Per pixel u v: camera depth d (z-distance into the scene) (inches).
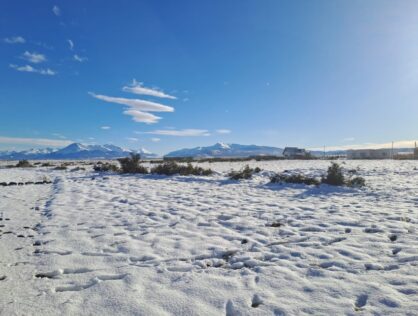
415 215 250.2
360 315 108.4
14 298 127.1
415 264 148.9
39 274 150.6
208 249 182.7
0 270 154.7
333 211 276.5
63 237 210.5
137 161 761.6
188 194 395.5
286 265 155.5
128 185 496.4
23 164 1181.7
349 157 1770.4
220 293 128.1
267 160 1478.8
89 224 245.3
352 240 190.5
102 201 350.3
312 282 135.3
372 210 275.0
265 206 309.1
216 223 243.9
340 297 121.6
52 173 792.3
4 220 263.4
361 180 454.0
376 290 125.2
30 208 318.7
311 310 113.2
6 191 454.3
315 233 209.5
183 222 248.5
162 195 389.1
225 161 1401.3
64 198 371.9
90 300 125.3
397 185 432.8
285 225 233.8
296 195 376.2
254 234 211.8
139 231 224.5
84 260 168.2
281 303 118.7
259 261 161.3
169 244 193.3
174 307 118.3
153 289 133.1
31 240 205.0
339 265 152.8
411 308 110.7
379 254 165.0
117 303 122.1
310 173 642.2
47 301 124.8
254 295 126.1
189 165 716.7
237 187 456.4
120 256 172.9
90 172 789.2
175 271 153.6
